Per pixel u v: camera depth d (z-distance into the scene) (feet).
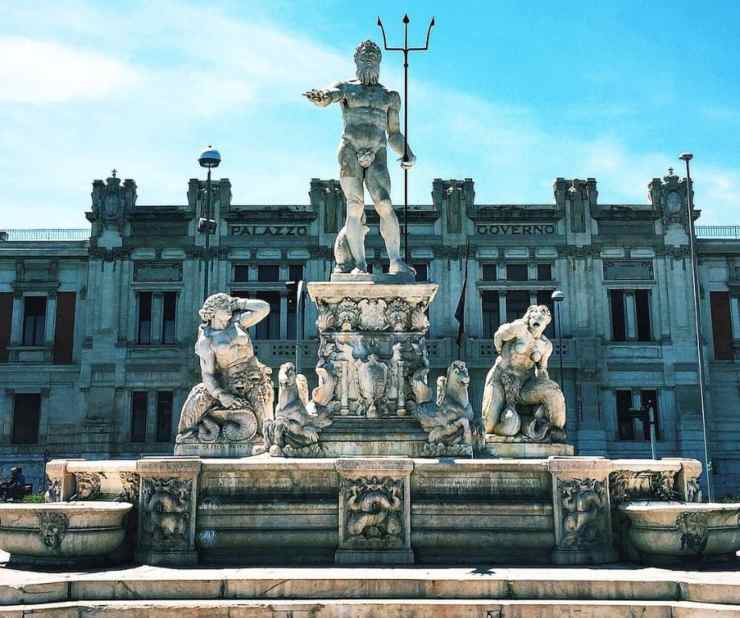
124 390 143.13
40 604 24.40
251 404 37.88
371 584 25.75
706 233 148.36
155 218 146.72
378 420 37.63
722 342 145.28
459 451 36.29
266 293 145.59
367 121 41.11
